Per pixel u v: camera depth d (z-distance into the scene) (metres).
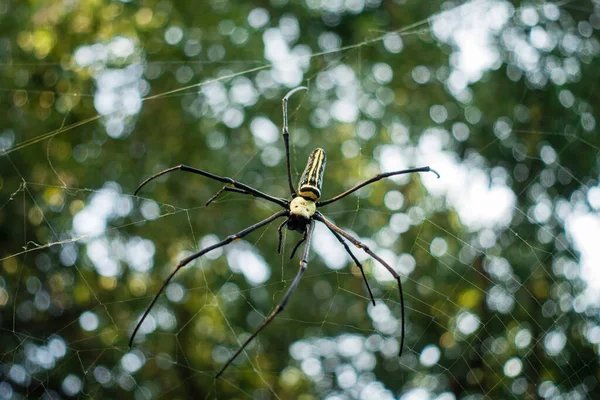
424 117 10.04
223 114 10.46
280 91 10.52
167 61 10.23
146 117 10.24
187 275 9.91
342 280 10.09
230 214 10.26
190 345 10.21
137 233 9.72
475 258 8.84
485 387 8.28
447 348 8.95
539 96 9.31
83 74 9.68
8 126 9.53
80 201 9.48
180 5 10.28
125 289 9.73
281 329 10.23
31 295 9.45
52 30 9.59
